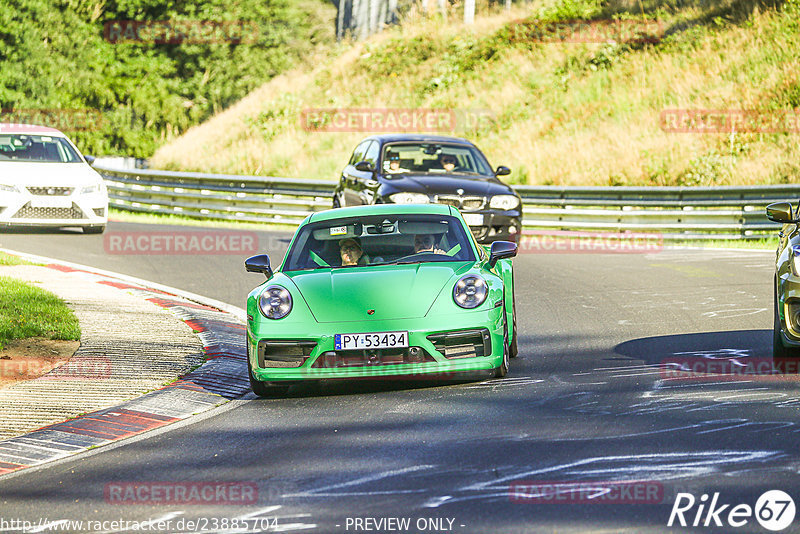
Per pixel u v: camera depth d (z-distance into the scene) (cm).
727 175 8369
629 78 10231
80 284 4788
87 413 2622
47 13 16038
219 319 4053
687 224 6912
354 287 2814
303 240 3139
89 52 16512
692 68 9981
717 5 10900
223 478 2011
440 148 6062
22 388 2862
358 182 5962
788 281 2917
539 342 3506
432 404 2583
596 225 7131
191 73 17800
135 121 16850
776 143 8594
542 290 4728
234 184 8300
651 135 9188
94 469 2136
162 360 3225
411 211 3219
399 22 13912
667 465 1934
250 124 11475
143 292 4681
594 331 3669
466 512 1711
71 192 6391
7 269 5100
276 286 2864
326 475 1981
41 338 3541
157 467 2127
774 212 3153
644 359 3097
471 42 11881
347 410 2581
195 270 5544
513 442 2153
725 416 2308
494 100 10631
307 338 2717
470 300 2772
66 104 16062
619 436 2164
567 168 9050
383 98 11300
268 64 17725
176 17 17325
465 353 2750
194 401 2781
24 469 2170
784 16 10181
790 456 1964
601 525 1623
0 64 15600
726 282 4834
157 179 8769
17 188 6238
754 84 9431
